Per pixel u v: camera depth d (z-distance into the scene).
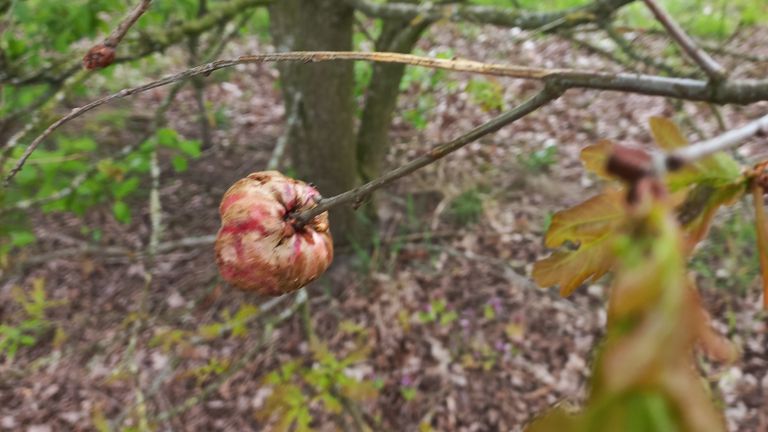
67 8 3.42
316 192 1.12
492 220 5.52
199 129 6.45
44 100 3.15
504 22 2.75
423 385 4.41
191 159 6.09
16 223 4.08
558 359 4.53
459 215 5.59
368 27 6.70
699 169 0.66
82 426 4.14
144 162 3.84
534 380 4.41
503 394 4.34
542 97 0.92
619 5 2.39
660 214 0.34
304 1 3.55
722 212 4.74
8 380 4.43
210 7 3.76
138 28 3.39
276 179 1.10
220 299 4.92
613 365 0.31
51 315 4.83
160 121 4.07
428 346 4.65
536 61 6.00
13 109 3.55
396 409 4.29
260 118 6.70
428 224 5.51
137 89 1.01
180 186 5.86
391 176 0.97
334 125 4.04
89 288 5.03
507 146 6.16
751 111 5.50
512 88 5.48
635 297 0.32
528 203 5.63
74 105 4.63
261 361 4.49
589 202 0.75
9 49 3.40
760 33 5.53
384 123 4.78
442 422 4.22
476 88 3.38
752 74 3.91
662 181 0.36
